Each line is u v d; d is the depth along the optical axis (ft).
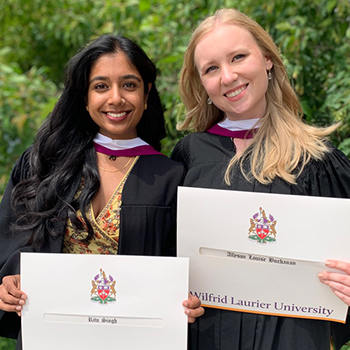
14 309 6.50
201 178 7.06
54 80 16.42
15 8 15.66
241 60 6.81
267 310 6.53
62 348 6.50
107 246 7.00
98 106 6.98
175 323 6.40
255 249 6.42
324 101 10.09
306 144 6.82
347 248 6.24
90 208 7.01
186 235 6.57
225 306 6.63
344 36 10.04
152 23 11.48
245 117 7.20
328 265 6.23
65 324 6.48
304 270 6.39
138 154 7.39
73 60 7.12
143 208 7.04
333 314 6.43
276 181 6.67
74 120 7.48
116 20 12.86
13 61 16.15
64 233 7.01
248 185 6.73
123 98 6.96
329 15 9.96
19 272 7.09
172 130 10.53
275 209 6.34
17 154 13.82
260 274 6.48
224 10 7.14
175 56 10.28
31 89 13.15
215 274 6.59
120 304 6.42
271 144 6.87
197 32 7.10
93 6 14.47
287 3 10.02
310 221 6.28
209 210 6.49
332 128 7.04
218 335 6.71
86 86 7.12
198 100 7.83
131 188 7.12
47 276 6.44
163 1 11.47
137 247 6.97
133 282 6.39
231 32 6.82
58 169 7.26
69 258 6.42
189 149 7.45
